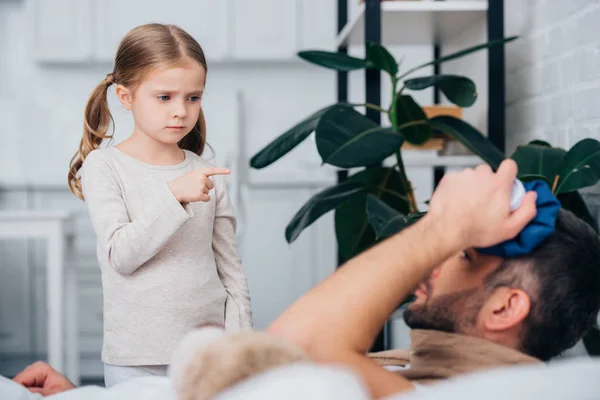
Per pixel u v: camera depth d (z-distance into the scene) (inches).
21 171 165.2
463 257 28.1
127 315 52.6
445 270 28.4
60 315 89.5
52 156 166.1
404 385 23.4
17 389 28.5
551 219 26.3
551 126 70.0
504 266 27.5
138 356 52.4
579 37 62.1
